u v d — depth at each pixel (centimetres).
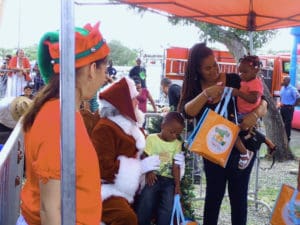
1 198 223
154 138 374
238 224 372
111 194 326
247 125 358
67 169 133
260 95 370
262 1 454
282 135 1003
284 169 898
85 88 171
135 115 335
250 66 368
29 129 167
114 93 329
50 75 175
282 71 1825
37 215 170
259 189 714
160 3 466
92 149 170
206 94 344
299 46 1446
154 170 359
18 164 308
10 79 1119
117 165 327
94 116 361
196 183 643
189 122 433
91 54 168
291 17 494
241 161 358
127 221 323
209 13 508
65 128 132
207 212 373
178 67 1570
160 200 364
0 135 447
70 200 134
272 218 369
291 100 1270
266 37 1639
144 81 1298
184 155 383
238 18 521
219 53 1597
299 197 359
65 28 130
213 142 342
